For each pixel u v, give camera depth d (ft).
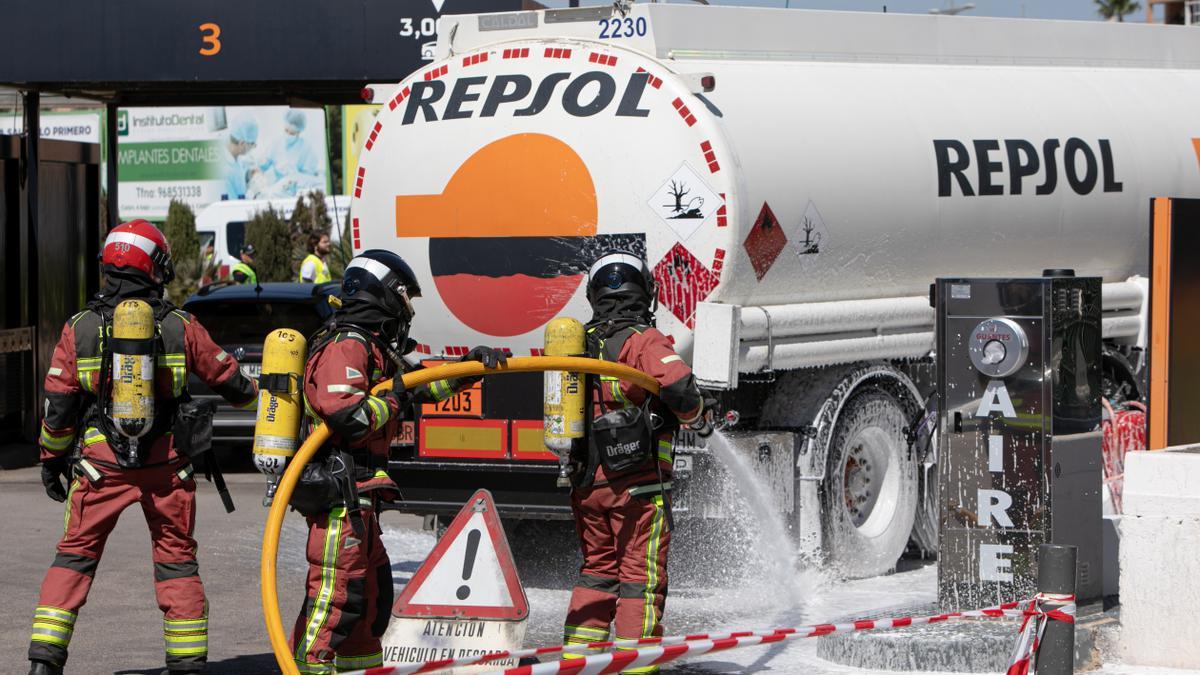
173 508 39.50
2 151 97.14
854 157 56.65
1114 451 65.67
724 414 56.03
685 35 55.26
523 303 54.70
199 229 243.81
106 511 39.24
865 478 59.36
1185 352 50.31
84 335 39.22
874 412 58.80
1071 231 66.44
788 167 53.98
